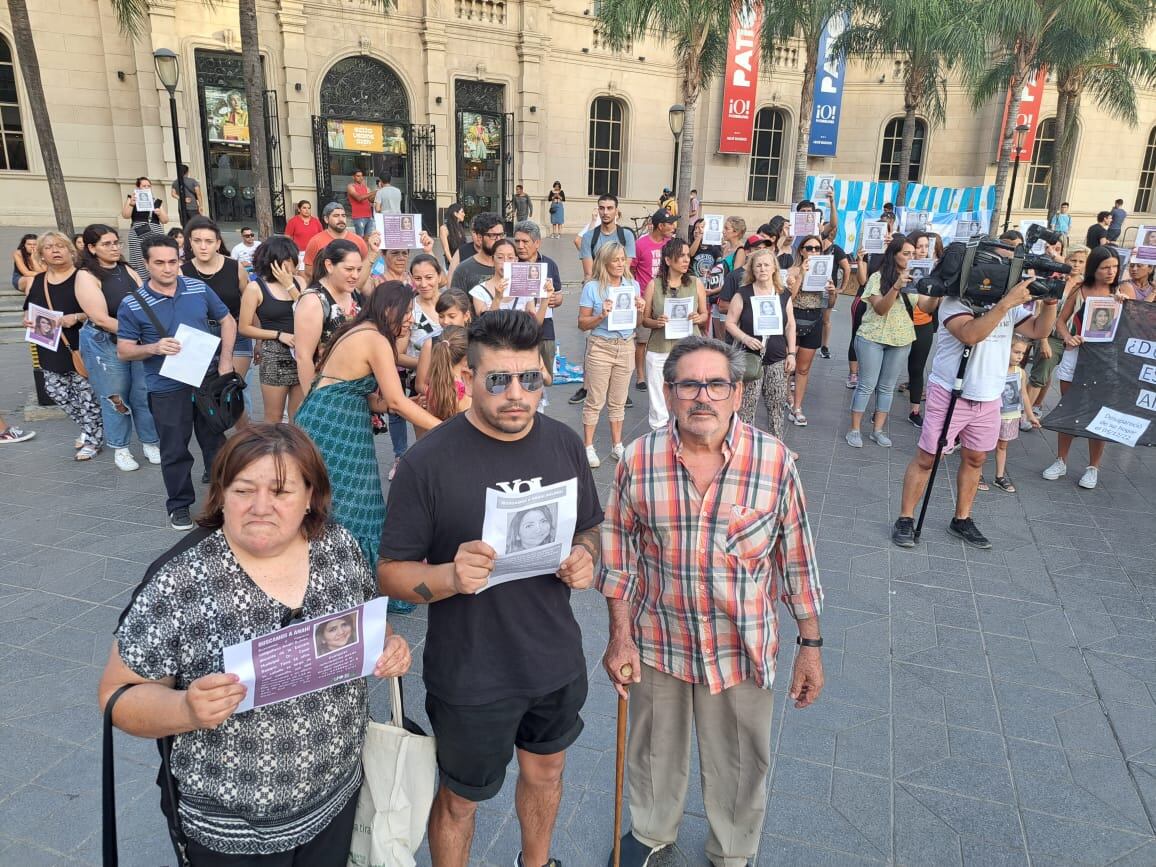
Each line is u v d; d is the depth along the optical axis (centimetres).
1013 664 377
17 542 482
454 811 219
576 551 209
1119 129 2734
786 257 919
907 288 668
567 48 2264
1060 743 320
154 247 478
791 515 226
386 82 2023
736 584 222
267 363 553
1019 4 1656
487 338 192
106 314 581
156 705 152
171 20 1714
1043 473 644
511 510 189
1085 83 2159
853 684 358
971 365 466
